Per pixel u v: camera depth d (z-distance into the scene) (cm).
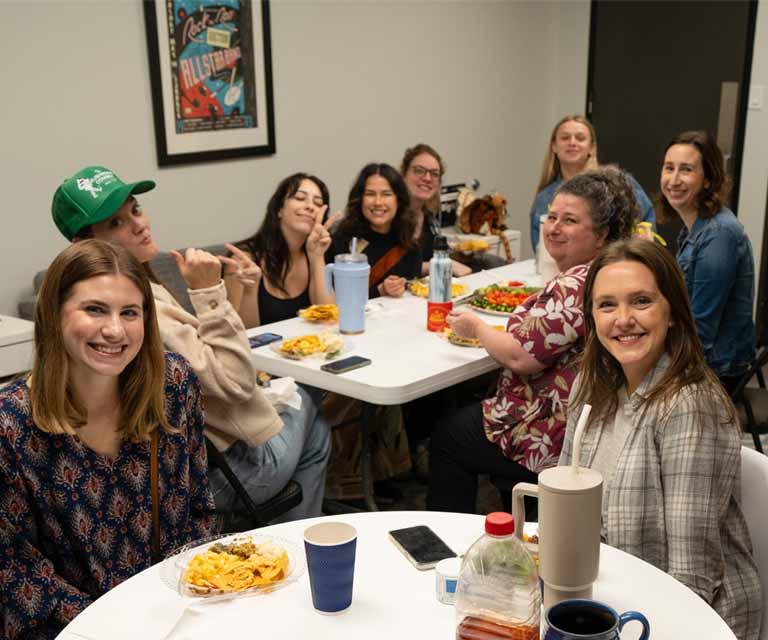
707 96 559
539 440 242
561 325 227
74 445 161
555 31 622
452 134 566
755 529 162
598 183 233
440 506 269
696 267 311
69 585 161
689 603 134
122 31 386
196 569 140
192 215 429
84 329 155
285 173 469
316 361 261
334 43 478
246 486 233
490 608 117
